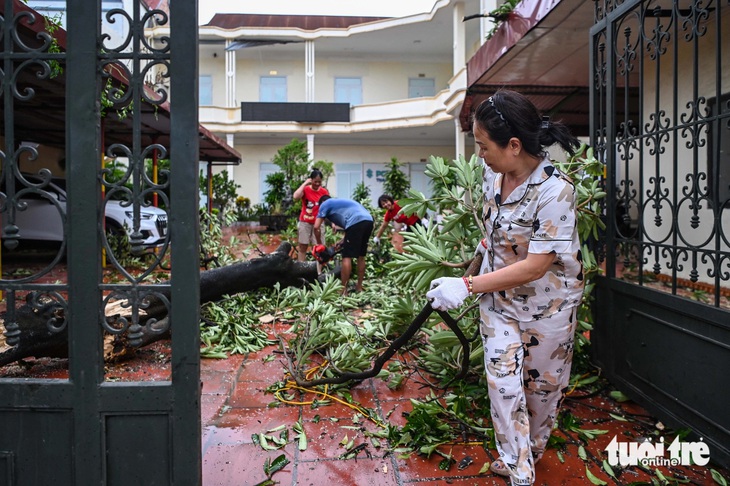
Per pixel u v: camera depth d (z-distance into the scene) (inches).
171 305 67.2
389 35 878.4
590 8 195.8
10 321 69.2
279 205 672.4
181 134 66.1
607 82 129.0
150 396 67.4
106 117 244.1
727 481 87.0
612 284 125.0
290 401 119.6
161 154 66.6
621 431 106.0
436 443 98.3
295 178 669.3
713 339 91.2
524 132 68.6
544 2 202.8
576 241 74.4
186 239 66.6
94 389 67.2
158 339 155.3
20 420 68.3
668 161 231.9
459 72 616.1
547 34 223.0
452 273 118.6
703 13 99.3
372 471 89.6
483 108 70.3
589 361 138.7
